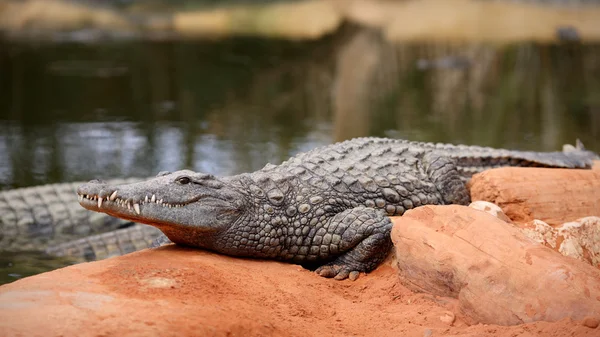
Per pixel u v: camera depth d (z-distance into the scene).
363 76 18.53
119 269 4.33
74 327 3.40
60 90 17.05
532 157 6.48
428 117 14.56
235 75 19.55
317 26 24.66
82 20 24.56
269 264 5.24
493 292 4.02
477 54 19.62
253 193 5.30
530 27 21.33
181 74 19.53
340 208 5.50
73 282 4.02
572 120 13.91
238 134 13.13
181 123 14.09
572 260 4.00
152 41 23.55
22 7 24.27
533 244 4.13
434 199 5.90
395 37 22.02
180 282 4.18
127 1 27.06
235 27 25.48
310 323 4.15
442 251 4.36
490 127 13.50
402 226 4.68
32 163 10.86
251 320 3.82
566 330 3.53
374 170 5.77
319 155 5.86
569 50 19.53
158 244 5.78
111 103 15.95
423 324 4.15
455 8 23.06
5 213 7.90
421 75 18.45
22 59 20.38
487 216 4.44
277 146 12.09
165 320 3.55
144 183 4.94
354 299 4.84
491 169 6.00
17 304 3.66
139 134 13.01
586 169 6.47
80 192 4.75
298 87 18.14
